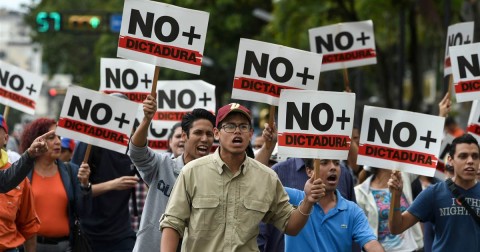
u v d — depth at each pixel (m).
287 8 62.78
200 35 21.00
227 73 94.12
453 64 24.38
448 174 23.89
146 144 19.67
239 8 85.44
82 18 68.12
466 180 20.31
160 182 20.16
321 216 18.73
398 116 20.39
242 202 16.56
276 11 63.28
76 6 122.94
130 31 21.00
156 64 20.95
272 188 16.81
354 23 29.58
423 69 101.38
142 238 20.19
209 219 16.50
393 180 19.94
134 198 25.02
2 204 20.27
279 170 21.58
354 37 29.62
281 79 21.19
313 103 18.05
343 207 18.78
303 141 18.08
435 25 55.53
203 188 16.56
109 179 25.02
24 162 18.94
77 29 68.19
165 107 29.03
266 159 21.23
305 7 62.44
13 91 29.67
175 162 20.30
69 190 23.20
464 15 48.34
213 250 16.45
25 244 21.45
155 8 20.98
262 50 21.23
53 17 67.94
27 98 29.67
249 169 16.73
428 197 20.34
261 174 16.77
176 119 29.02
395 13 63.12
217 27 85.75
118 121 22.75
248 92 21.28
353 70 79.75
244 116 16.61
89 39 135.50
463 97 24.36
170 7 20.97
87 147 23.45
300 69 21.19
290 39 63.28
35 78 29.72
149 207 20.22
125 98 24.31
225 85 95.75
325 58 29.81
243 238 16.50
